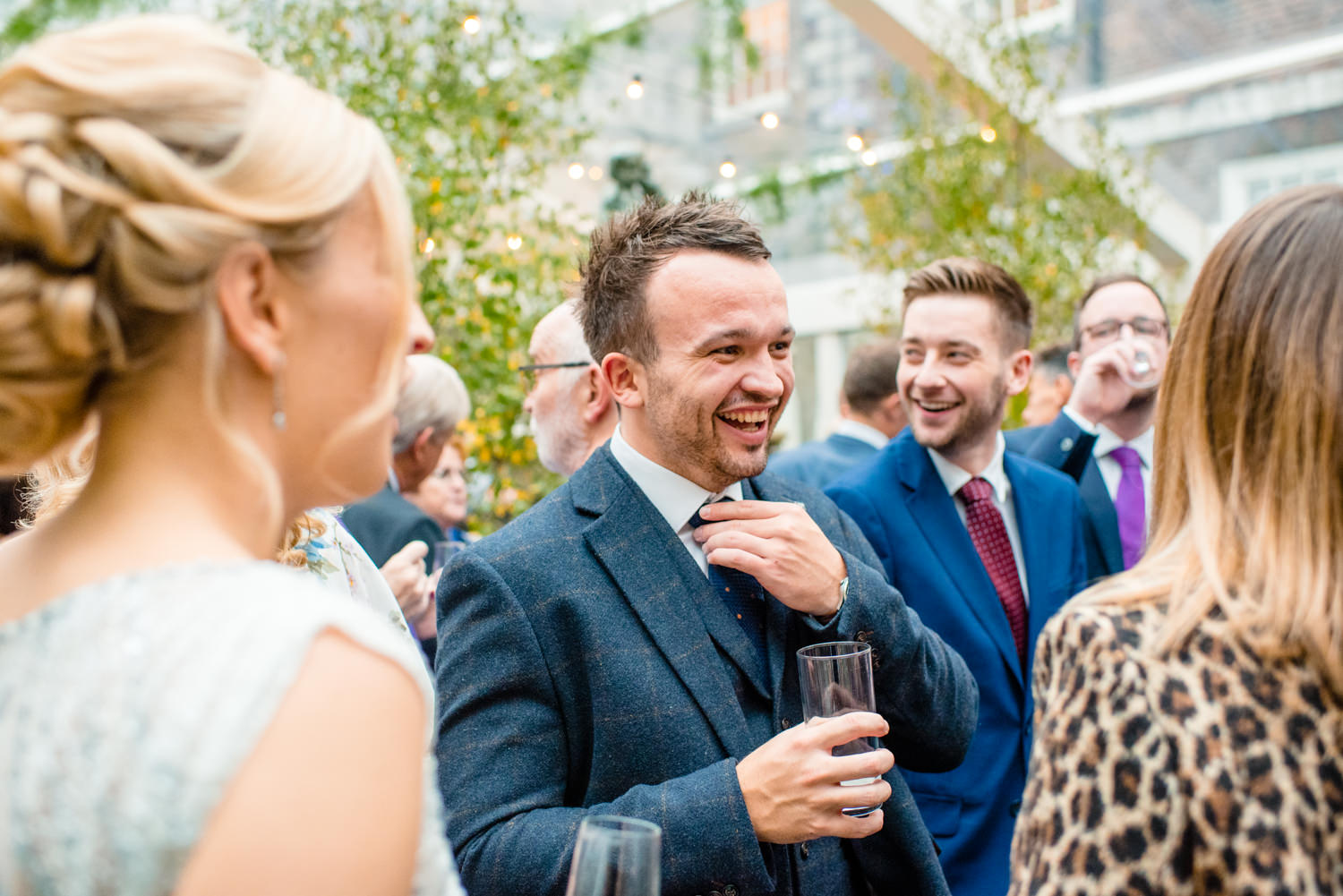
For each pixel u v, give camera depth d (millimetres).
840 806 1170
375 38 4199
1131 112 8016
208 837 518
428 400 2555
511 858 1193
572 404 2107
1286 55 7312
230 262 602
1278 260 872
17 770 549
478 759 1280
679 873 1174
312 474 681
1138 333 2846
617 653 1316
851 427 3664
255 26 4152
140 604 577
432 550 2307
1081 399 2760
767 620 1430
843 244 7422
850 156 8344
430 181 3955
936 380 2248
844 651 1263
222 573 595
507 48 4699
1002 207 6543
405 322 680
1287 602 780
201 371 615
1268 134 7703
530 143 4617
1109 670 809
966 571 2184
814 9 8578
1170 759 771
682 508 1433
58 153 572
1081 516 2404
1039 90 6977
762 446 1397
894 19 6434
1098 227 6496
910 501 2256
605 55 7719
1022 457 2641
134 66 595
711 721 1310
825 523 1633
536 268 4211
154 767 522
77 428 648
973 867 2010
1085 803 789
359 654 594
